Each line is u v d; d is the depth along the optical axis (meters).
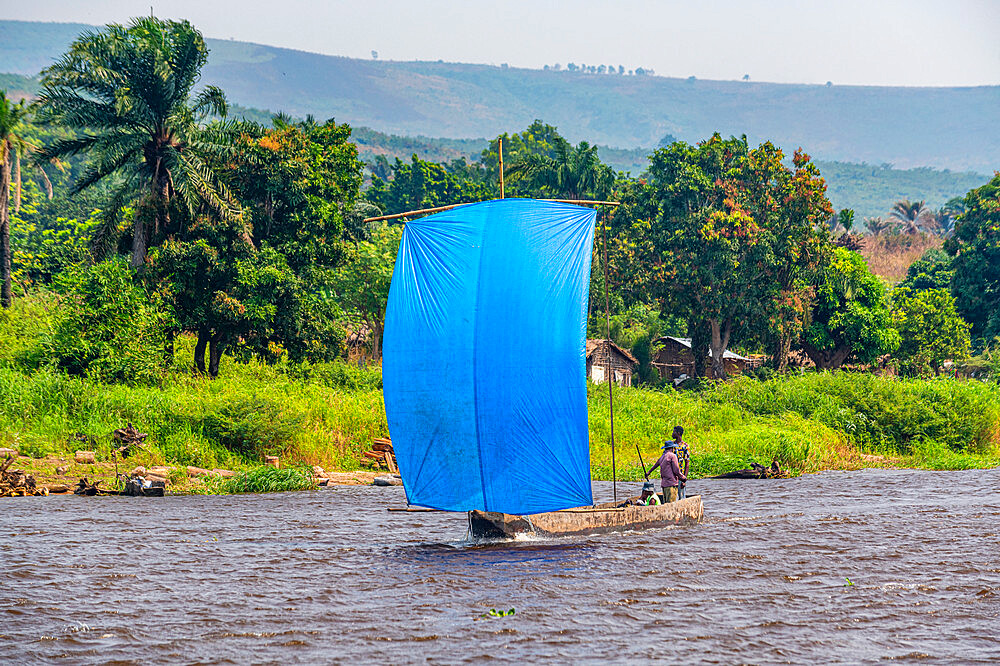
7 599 40.84
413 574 46.81
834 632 37.16
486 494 52.09
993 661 33.72
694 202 188.38
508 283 52.22
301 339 132.75
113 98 123.75
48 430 88.31
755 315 180.88
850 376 137.12
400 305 53.59
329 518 65.94
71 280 119.25
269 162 138.00
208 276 123.88
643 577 46.12
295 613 39.50
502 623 38.22
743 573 47.12
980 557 51.53
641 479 93.12
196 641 35.66
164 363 115.88
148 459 86.25
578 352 53.78
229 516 66.00
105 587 43.47
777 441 107.19
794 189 184.25
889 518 66.00
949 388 131.00
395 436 53.91
